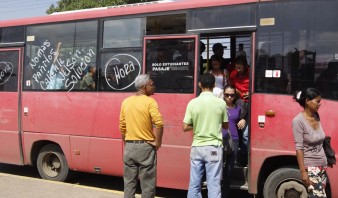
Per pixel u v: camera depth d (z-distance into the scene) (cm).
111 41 713
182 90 641
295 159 577
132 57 689
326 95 549
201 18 634
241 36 648
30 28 807
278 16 582
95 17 730
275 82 579
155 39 666
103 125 716
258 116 587
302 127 467
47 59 785
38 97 791
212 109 522
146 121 530
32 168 945
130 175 541
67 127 756
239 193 737
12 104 820
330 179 546
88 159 735
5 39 838
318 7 561
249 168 594
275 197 584
